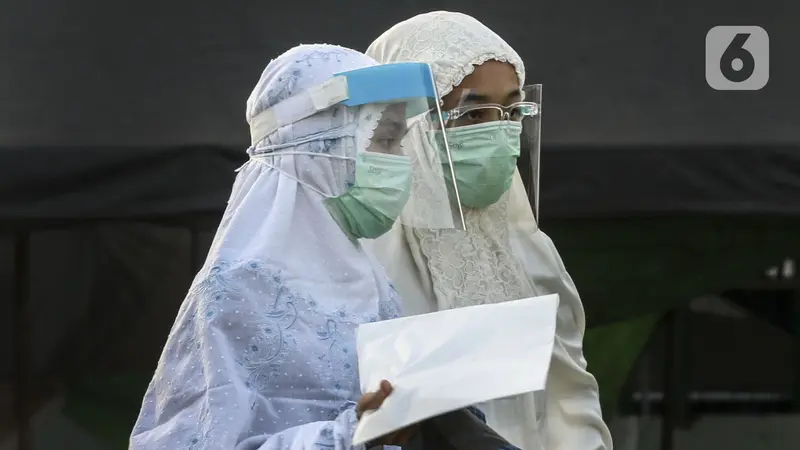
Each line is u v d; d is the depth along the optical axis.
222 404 3.60
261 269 4.01
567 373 6.54
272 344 3.86
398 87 4.54
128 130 8.12
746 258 9.24
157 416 3.91
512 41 8.73
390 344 3.57
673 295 9.44
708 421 10.23
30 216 7.90
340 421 3.52
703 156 8.38
